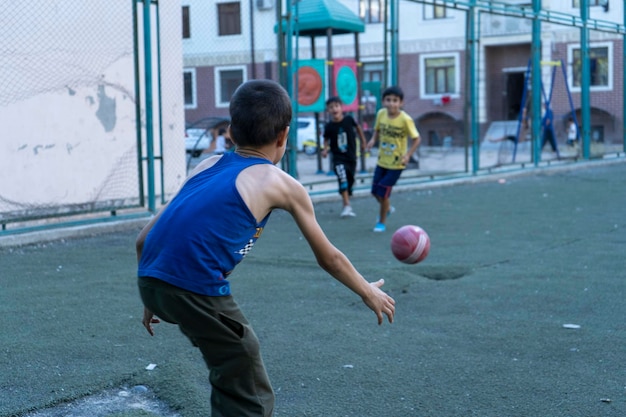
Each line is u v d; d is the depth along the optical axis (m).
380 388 4.00
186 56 14.72
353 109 14.90
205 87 14.81
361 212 11.12
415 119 24.97
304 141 23.72
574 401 3.80
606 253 7.70
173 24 10.72
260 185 2.69
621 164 19.72
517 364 4.35
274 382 4.08
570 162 18.75
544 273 6.75
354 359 4.45
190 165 16.92
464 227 9.55
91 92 9.79
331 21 16.16
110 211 9.52
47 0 9.27
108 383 4.05
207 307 2.64
